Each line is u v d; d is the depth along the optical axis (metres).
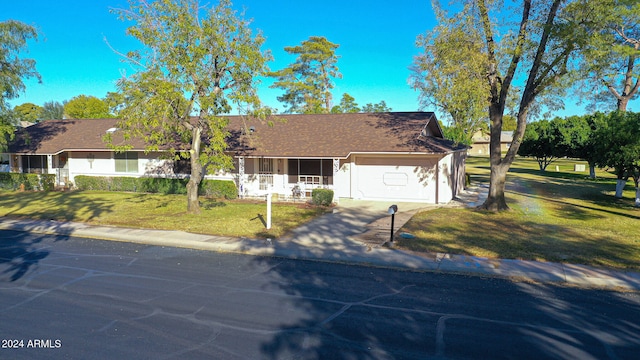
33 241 13.05
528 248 11.71
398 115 23.86
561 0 15.55
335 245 12.20
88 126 30.23
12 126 24.47
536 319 6.95
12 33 22.97
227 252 11.77
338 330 6.47
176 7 15.03
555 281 9.11
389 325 6.68
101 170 27.08
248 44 16.34
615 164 21.08
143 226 14.88
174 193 24.11
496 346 5.93
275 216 16.88
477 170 47.44
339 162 21.92
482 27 16.92
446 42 17.34
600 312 7.29
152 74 14.82
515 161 71.25
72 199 22.02
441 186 20.70
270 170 23.11
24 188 26.50
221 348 5.83
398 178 21.39
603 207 19.97
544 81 16.64
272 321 6.81
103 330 6.42
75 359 5.49
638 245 12.05
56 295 8.02
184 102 15.57
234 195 22.23
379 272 9.83
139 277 9.24
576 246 11.93
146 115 14.72
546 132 43.19
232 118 27.27
